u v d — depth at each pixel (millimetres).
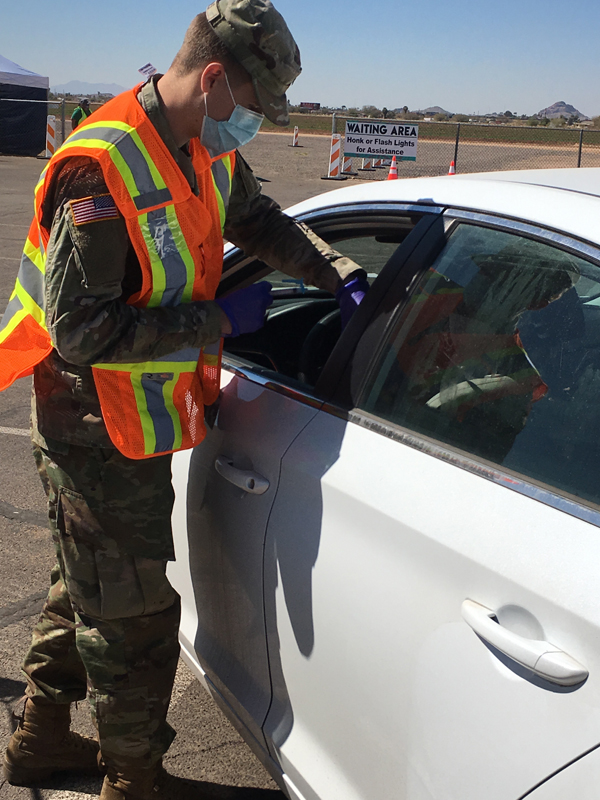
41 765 1987
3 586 2869
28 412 4637
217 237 1628
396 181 1817
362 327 1595
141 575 1629
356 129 16766
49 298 1387
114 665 1648
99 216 1351
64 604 1857
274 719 1642
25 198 13312
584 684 1020
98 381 1503
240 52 1360
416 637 1249
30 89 19953
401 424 1442
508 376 1334
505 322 1378
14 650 2516
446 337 1449
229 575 1752
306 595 1484
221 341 1729
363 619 1349
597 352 1244
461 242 1507
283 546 1547
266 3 1370
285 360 2324
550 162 22359
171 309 1502
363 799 1386
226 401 1827
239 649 1771
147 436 1556
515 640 1081
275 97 1432
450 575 1208
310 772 1504
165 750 1730
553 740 1045
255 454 1655
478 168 20484
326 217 1915
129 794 1742
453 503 1261
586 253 1295
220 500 1763
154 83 1465
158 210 1422
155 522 1629
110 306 1406
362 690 1360
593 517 1116
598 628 1016
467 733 1158
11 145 20188
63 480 1591
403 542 1290
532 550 1129
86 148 1358
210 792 1973
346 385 1569
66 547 1622
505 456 1271
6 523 3330
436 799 1209
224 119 1441
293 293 2572
